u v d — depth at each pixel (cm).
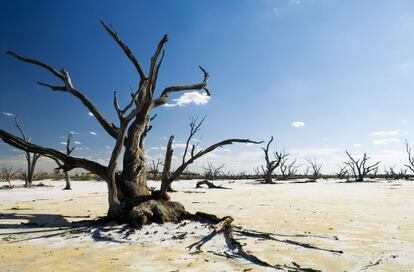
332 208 1445
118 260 614
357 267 571
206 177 7100
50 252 679
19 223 1035
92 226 959
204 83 1315
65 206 1593
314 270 541
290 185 4209
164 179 1078
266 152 5047
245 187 3647
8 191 2956
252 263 589
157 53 977
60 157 1123
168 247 713
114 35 1136
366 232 879
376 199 1917
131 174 1102
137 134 1174
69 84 1185
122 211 1003
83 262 605
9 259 628
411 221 1065
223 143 1118
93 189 3350
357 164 5800
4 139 1053
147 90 1002
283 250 684
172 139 1088
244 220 1087
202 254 651
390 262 601
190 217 1015
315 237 812
